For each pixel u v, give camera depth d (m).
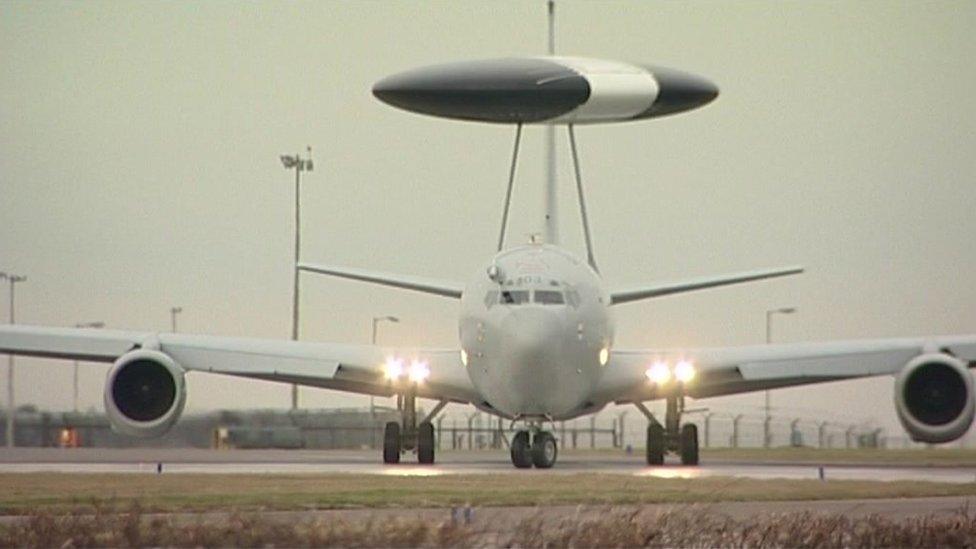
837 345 190.38
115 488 140.75
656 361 194.88
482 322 185.50
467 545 102.12
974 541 105.94
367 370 193.50
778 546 104.31
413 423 197.62
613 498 132.75
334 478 157.00
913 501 133.88
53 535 103.56
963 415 180.75
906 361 185.88
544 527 108.56
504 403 186.38
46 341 188.25
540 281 186.00
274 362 191.50
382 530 105.25
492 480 154.38
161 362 185.12
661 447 198.00
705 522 109.88
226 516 117.00
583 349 185.75
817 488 144.62
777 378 193.00
